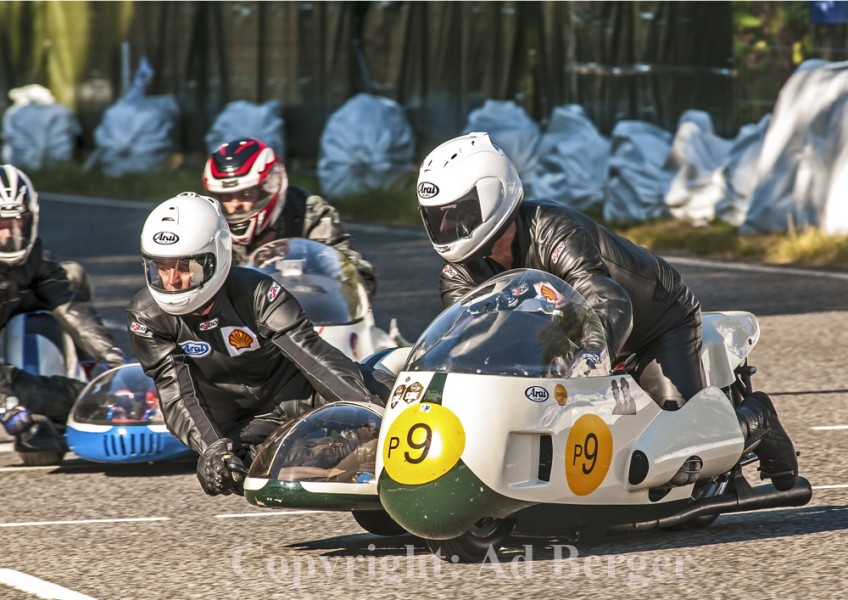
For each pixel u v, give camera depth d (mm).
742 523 19672
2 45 105250
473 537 17422
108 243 66000
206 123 91000
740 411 19531
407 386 17125
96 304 47750
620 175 65000
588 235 18422
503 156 18469
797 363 34906
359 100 78938
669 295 18953
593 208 66688
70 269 29281
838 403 29688
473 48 76000
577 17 70062
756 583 16016
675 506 18547
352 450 17828
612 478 17359
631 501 17750
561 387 16922
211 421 19375
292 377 21031
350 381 19406
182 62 92062
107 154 93125
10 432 25562
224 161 27078
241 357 20312
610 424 17344
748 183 61156
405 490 16547
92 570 17984
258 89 87062
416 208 72688
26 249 26328
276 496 17594
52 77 102500
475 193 18078
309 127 84812
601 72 69312
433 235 18469
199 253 19266
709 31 67188
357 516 19281
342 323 25984
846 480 22406
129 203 84125
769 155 59031
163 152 92250
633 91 68250
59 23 101188
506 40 74250
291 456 17750
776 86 66375
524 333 17062
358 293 26797
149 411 25078
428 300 46562
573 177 66688
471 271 19375
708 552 17703
